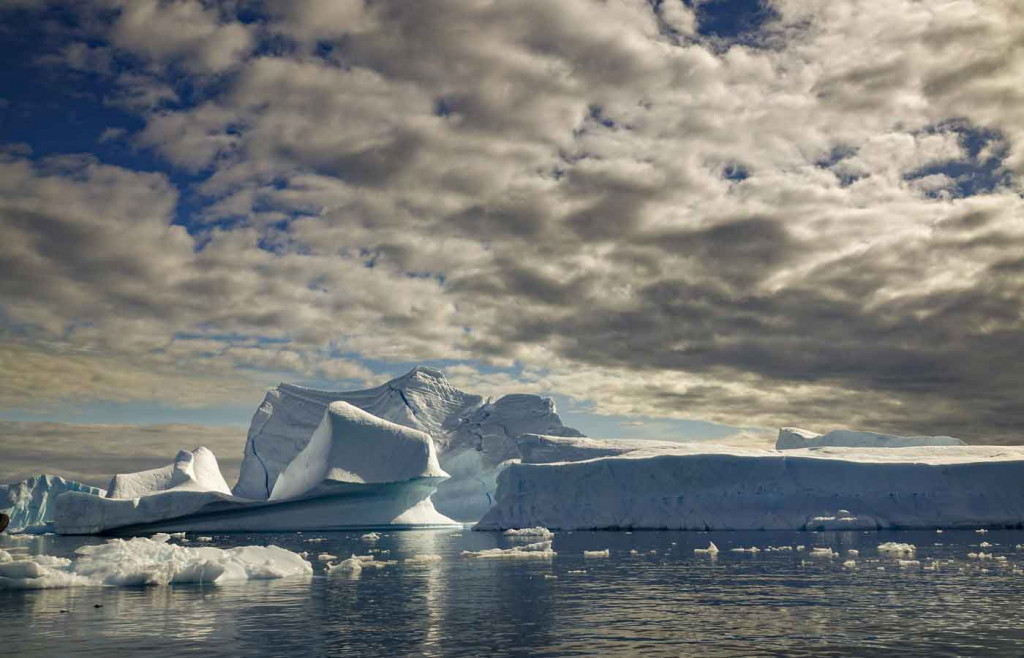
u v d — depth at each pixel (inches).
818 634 551.8
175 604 718.5
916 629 567.5
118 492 2768.2
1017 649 500.7
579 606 690.2
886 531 1776.6
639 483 2020.2
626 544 1480.1
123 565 890.1
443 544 1676.9
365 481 2554.1
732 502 1925.4
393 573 995.3
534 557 1229.1
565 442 2405.3
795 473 1940.2
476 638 548.1
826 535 1669.5
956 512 1827.0
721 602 705.0
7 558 883.4
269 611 675.4
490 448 3442.4
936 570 945.5
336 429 2655.0
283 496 2726.4
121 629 592.4
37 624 616.1
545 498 2098.9
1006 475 1866.4
